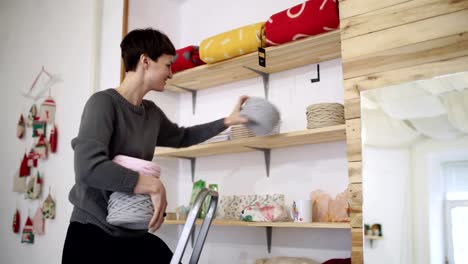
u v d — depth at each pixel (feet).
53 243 10.82
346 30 6.50
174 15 11.39
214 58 8.89
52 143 11.27
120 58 10.16
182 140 7.14
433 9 5.82
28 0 13.41
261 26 8.36
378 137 5.76
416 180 5.35
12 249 12.07
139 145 5.66
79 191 5.29
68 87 11.37
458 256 4.88
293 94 9.12
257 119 6.76
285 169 8.99
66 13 11.90
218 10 10.76
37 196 11.39
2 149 13.09
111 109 5.27
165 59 5.91
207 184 10.28
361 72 6.24
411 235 5.25
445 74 5.57
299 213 7.64
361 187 5.97
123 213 4.91
